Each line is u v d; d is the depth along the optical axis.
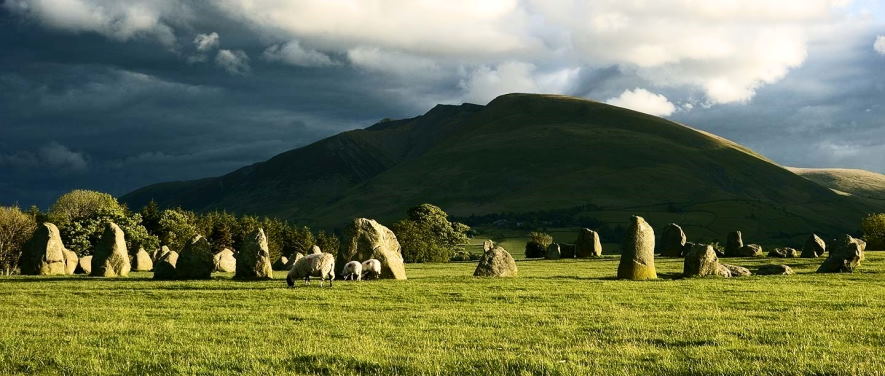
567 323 22.58
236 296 31.12
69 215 119.31
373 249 43.41
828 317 23.45
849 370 15.34
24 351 18.50
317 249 66.00
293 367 16.69
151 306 28.22
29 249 53.59
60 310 26.80
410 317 24.33
